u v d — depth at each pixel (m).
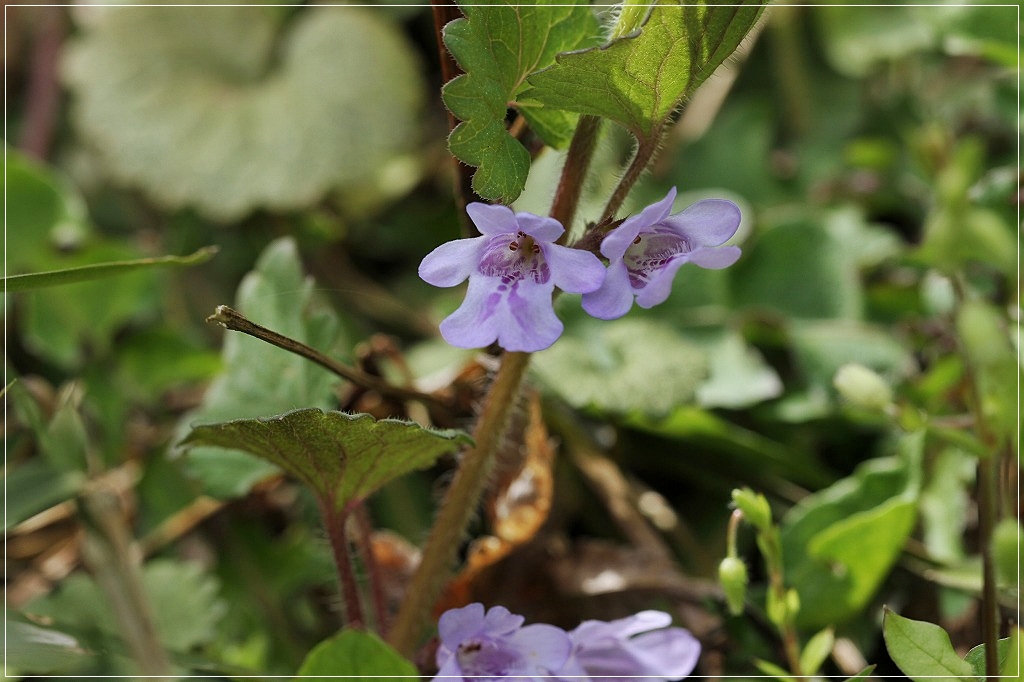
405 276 0.37
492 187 0.22
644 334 0.30
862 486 0.26
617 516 0.28
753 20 0.22
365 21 0.41
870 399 0.24
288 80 0.40
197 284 0.36
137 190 0.39
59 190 0.31
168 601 0.27
